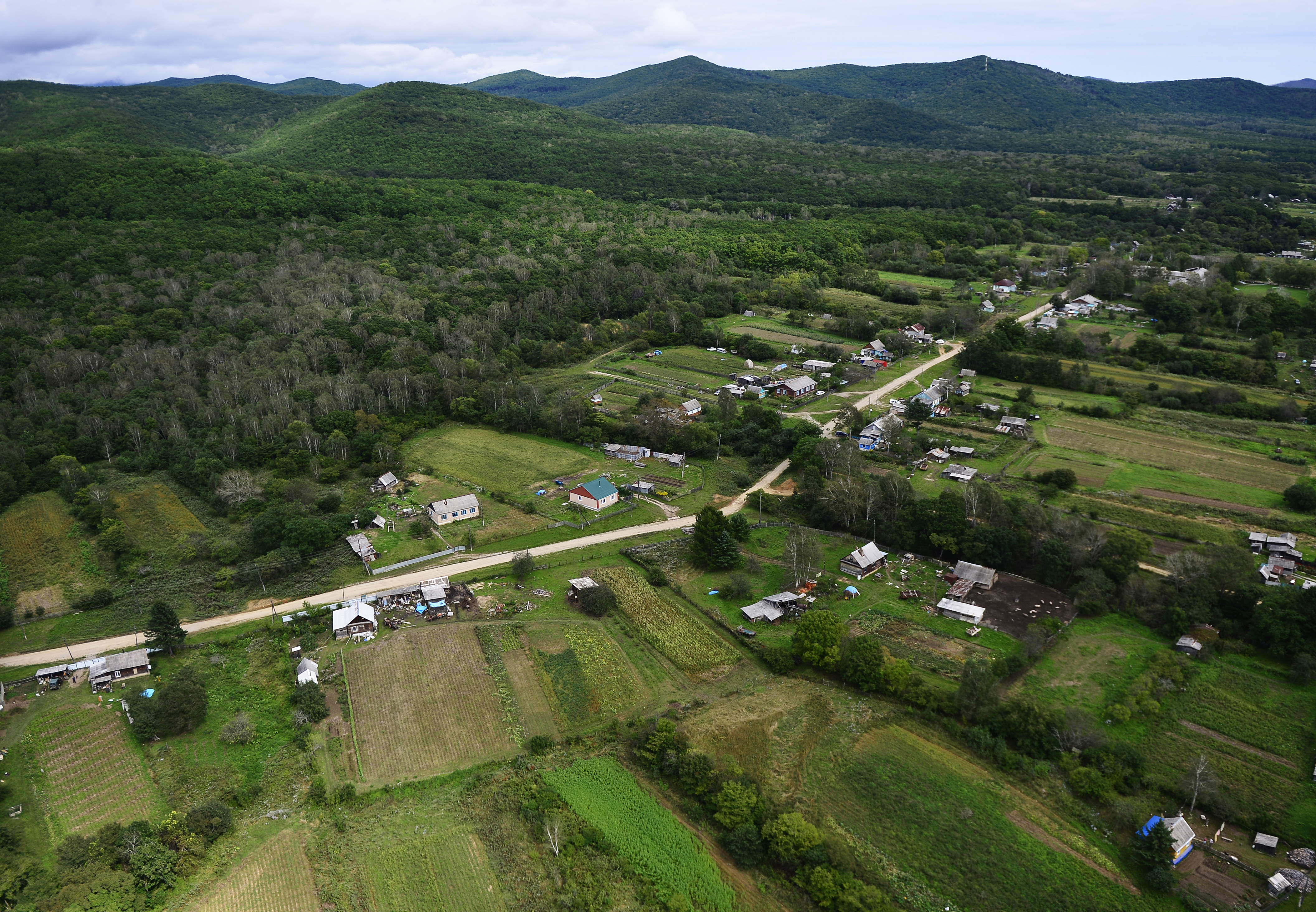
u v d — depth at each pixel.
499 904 73.44
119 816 84.06
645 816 82.62
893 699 97.69
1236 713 93.75
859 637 102.88
